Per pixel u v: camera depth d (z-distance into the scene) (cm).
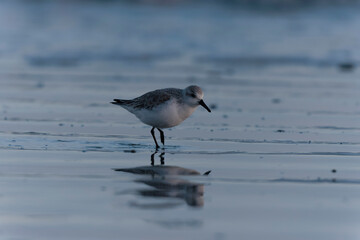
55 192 884
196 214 793
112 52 2673
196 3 4109
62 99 1784
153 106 1212
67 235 716
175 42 2916
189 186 928
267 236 722
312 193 895
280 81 2152
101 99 1794
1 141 1245
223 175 1000
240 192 898
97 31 3158
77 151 1175
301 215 795
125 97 1827
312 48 2773
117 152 1177
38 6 3959
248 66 2442
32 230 730
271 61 2539
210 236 718
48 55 2572
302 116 1591
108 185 928
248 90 1977
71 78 2145
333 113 1633
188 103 1217
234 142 1285
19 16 3556
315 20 3519
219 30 3212
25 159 1095
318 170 1039
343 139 1320
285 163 1092
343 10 3822
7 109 1622
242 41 2947
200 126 1459
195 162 1098
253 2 4122
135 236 714
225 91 1955
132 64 2448
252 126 1462
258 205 834
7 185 919
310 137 1339
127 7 3962
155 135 1351
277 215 794
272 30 3222
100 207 817
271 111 1658
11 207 814
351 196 881
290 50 2739
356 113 1633
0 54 2555
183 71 2314
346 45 2838
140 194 880
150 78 2159
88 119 1513
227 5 4022
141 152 1181
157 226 748
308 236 724
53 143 1241
